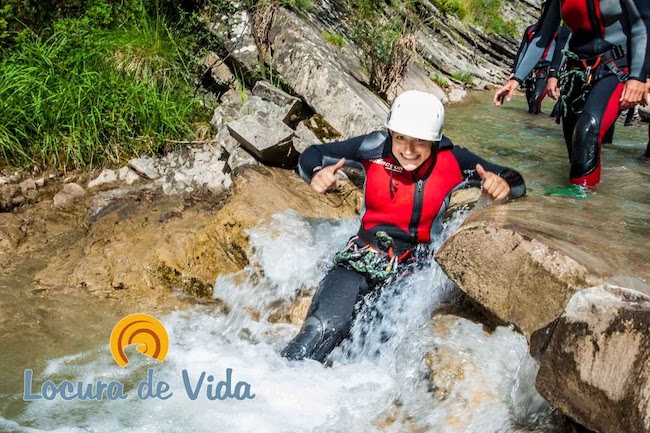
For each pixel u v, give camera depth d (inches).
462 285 126.9
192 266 177.2
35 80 233.8
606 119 185.2
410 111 137.7
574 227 134.6
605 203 159.0
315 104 245.0
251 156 214.4
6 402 129.6
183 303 169.8
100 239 188.4
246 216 178.5
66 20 254.1
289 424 124.0
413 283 148.1
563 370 100.0
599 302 98.4
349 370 136.9
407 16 388.2
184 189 211.6
